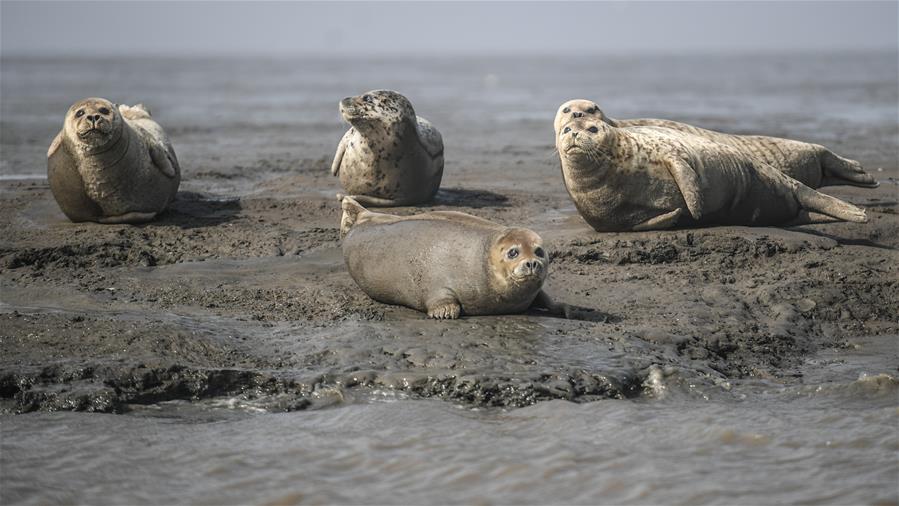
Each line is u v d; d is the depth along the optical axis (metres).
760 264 22.97
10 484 12.64
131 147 27.33
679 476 12.79
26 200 31.58
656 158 24.75
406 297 19.39
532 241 18.23
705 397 15.94
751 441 13.95
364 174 30.06
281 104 95.12
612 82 153.12
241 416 15.17
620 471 12.95
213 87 131.62
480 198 32.78
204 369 16.12
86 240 25.50
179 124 69.62
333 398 15.73
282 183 36.69
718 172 24.95
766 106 87.31
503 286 18.23
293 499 12.27
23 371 15.89
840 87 126.12
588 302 20.27
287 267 23.36
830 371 17.19
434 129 31.94
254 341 17.77
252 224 28.14
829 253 23.56
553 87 136.50
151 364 16.22
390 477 12.86
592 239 24.69
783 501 12.05
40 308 19.61
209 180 38.38
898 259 23.20
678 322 19.06
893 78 158.00
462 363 16.53
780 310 19.84
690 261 23.31
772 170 25.72
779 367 17.48
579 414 14.83
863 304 20.44
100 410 15.29
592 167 24.52
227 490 12.55
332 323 18.70
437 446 13.76
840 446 13.74
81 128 26.09
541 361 16.59
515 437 14.12
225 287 21.48
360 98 29.22
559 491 12.40
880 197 31.88
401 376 16.05
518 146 53.06
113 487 12.62
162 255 24.42
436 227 19.36
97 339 17.36
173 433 14.37
